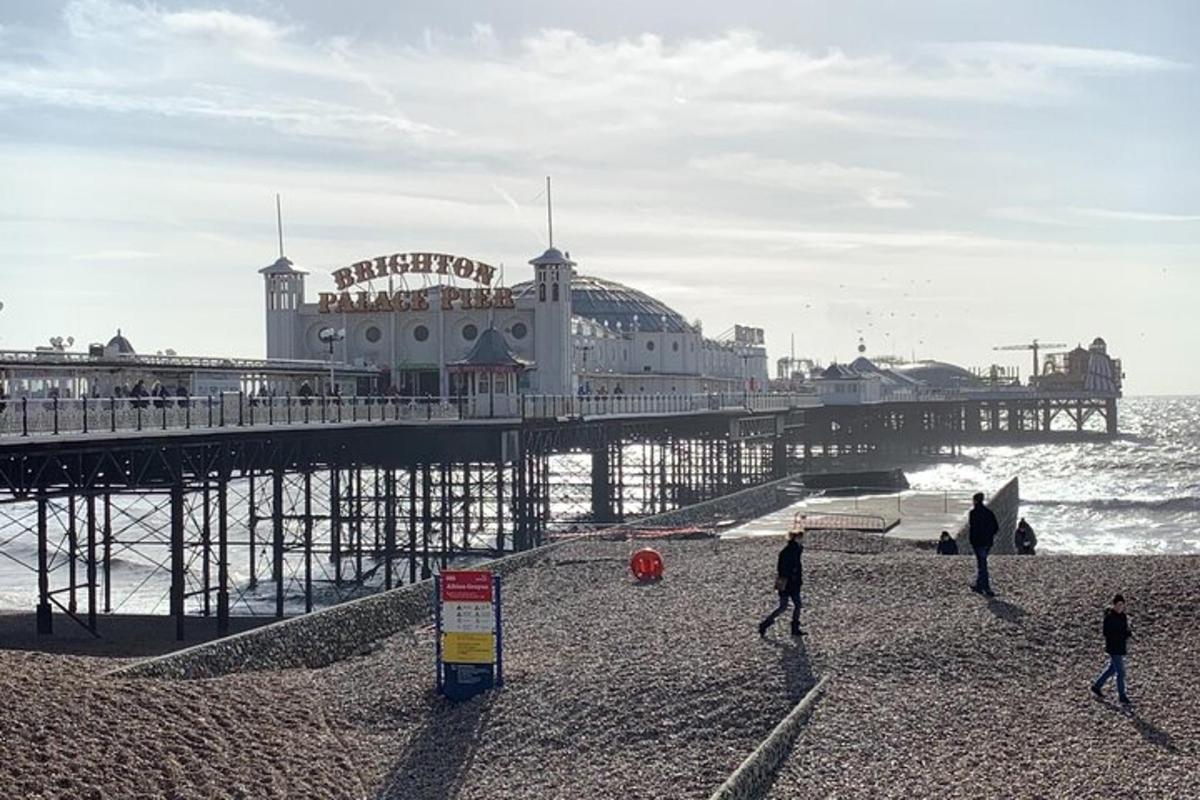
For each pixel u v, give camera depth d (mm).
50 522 112312
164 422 44562
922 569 39750
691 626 33969
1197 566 38812
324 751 25688
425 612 40062
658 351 125125
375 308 84188
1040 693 27859
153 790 21938
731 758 24719
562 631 34438
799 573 32438
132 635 48375
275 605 62875
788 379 187500
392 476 66375
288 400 53531
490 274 84875
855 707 26781
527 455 70625
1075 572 38438
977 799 22094
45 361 50156
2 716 23438
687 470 112312
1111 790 22375
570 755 25422
